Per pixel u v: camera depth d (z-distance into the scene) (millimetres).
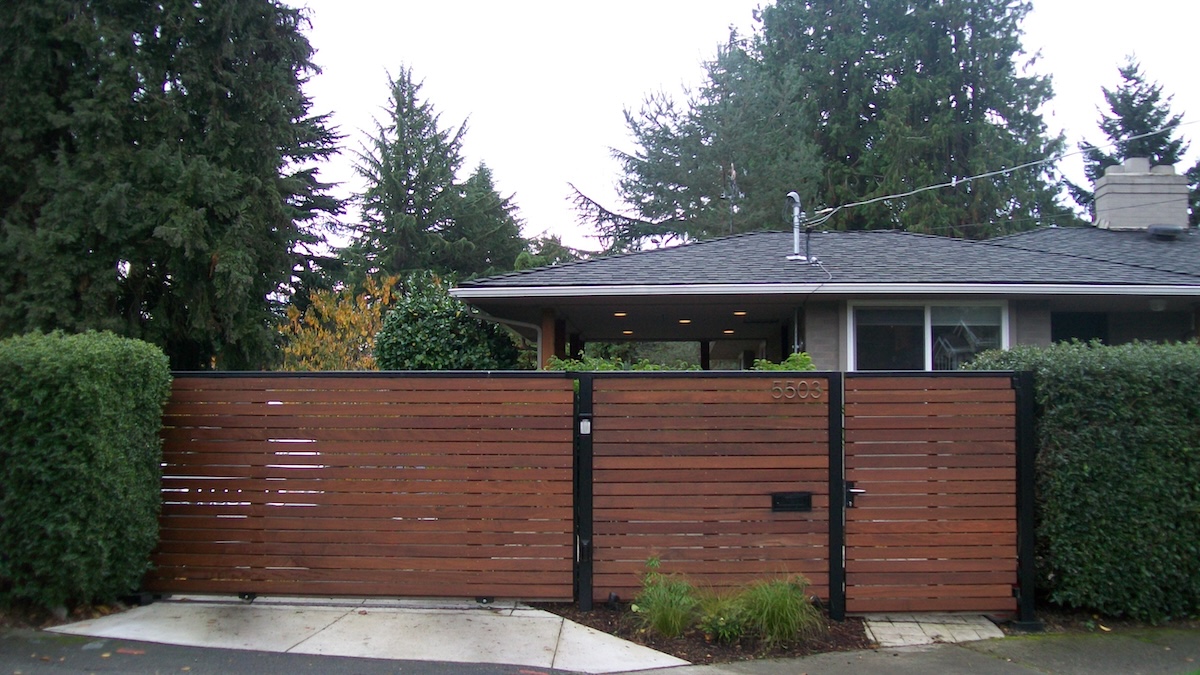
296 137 22328
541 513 6219
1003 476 6180
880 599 6137
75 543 5621
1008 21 35375
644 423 6211
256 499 6324
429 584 6227
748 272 11516
